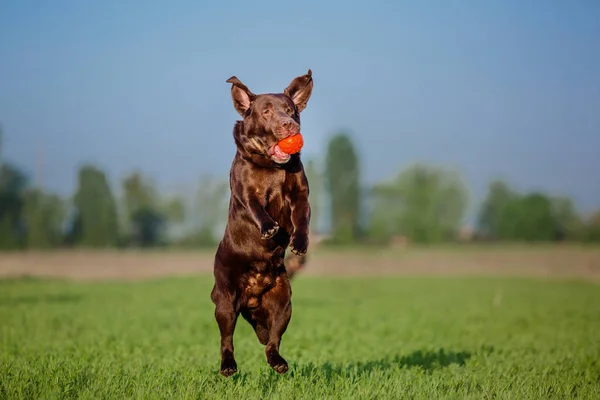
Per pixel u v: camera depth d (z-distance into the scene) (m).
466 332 16.95
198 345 13.52
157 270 51.56
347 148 93.62
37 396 7.80
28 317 18.94
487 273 50.06
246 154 8.16
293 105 8.42
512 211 90.50
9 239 79.50
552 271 51.03
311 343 14.15
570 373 10.07
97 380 8.45
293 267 17.89
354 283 39.47
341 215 93.88
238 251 8.16
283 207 8.17
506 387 8.76
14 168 80.38
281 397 7.84
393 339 15.56
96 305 23.86
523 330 17.45
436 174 92.56
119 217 87.19
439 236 90.69
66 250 81.19
